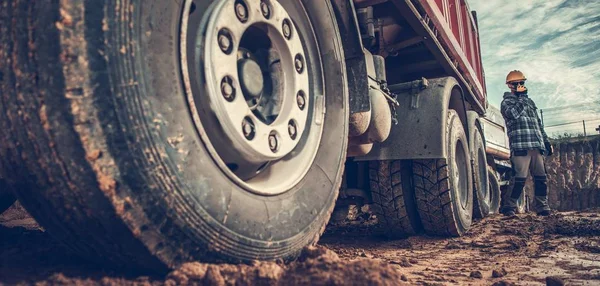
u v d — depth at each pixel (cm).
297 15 246
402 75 542
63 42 140
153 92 153
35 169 147
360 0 321
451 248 376
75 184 143
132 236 150
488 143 815
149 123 150
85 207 146
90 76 141
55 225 160
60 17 140
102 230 151
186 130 163
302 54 232
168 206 154
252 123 196
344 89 271
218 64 180
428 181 411
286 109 218
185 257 165
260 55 223
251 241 184
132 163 146
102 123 142
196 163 165
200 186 165
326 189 244
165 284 155
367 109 286
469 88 619
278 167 224
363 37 329
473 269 276
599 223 517
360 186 434
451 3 562
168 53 162
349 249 356
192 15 184
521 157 747
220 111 180
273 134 206
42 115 140
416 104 407
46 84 141
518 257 322
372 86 328
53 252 202
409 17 373
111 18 146
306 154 236
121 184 144
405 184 420
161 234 156
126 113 145
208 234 167
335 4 277
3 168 156
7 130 149
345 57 293
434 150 390
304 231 217
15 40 146
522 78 777
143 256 158
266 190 202
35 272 169
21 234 262
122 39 147
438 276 254
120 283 157
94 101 141
